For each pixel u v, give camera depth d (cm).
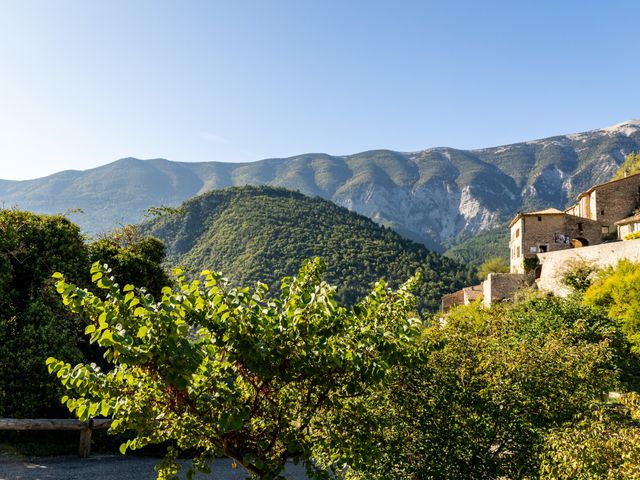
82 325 1859
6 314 1762
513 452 924
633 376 2197
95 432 1669
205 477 1426
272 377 584
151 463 1519
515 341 1151
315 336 586
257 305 594
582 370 1062
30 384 1644
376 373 612
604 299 3094
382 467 855
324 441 681
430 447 883
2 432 1616
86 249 2261
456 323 1183
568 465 665
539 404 945
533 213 5897
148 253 2847
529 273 5584
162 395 586
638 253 3697
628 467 605
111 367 2002
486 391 918
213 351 572
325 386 621
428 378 903
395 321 675
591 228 5862
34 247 1930
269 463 626
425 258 14150
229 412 541
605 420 792
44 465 1418
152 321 527
